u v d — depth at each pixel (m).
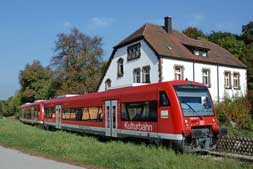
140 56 37.72
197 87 16.66
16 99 86.56
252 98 23.06
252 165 10.73
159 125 16.47
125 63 40.09
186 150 15.24
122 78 40.50
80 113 26.30
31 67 79.62
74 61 58.00
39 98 77.00
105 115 21.94
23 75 79.81
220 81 41.25
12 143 20.14
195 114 15.91
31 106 45.28
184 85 16.33
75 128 27.12
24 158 14.33
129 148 14.46
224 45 60.81
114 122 20.70
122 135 19.72
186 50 39.22
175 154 13.02
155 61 35.69
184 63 37.38
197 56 39.50
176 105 15.71
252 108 22.84
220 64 41.34
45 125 36.31
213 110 16.70
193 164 10.80
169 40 39.56
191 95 16.28
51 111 34.50
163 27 42.22
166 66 35.59
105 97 22.05
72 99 28.50
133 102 18.80
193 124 15.70
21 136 23.16
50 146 16.86
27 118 47.22
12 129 29.75
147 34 38.00
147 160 11.62
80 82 57.84
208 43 45.69
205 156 14.04
